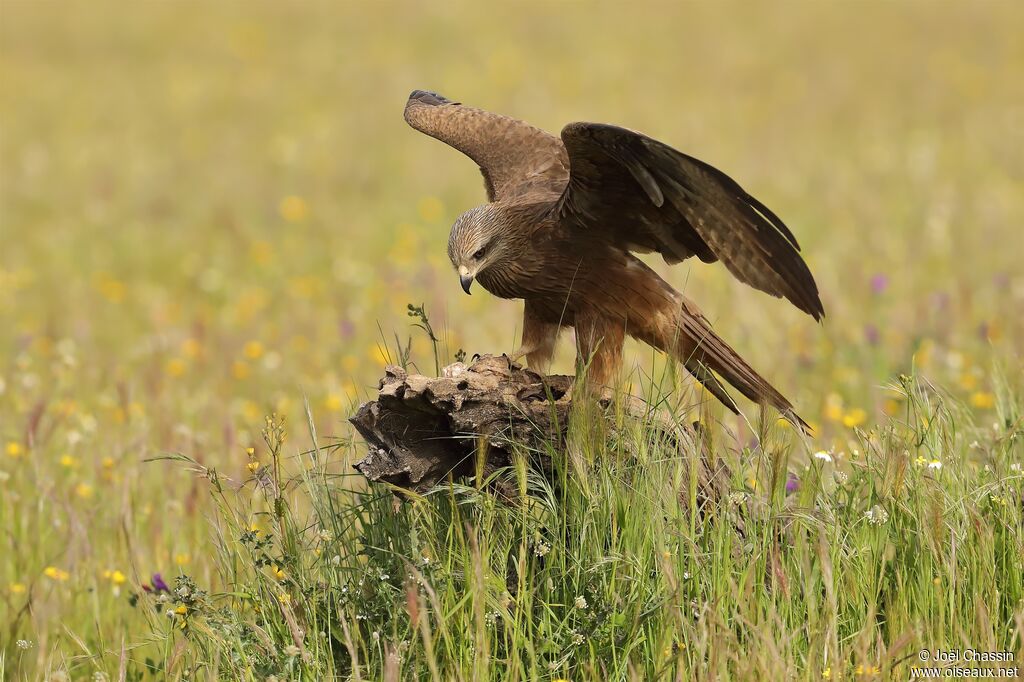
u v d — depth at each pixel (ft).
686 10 285.02
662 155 45.11
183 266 116.16
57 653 48.49
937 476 43.80
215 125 190.19
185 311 101.14
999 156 150.41
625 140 45.47
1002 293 87.86
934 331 77.71
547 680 38.88
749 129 171.73
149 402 71.51
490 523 40.37
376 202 141.49
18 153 169.68
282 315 94.22
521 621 39.88
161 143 178.40
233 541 44.65
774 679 36.52
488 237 52.21
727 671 37.58
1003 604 41.34
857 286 93.71
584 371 42.96
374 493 44.11
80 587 51.34
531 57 236.63
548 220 52.31
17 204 143.64
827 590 38.70
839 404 66.18
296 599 41.39
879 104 187.83
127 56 244.83
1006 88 195.11
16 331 92.99
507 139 60.85
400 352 45.52
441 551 41.86
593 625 39.37
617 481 41.24
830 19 266.57
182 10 291.99
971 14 261.65
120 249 124.26
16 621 49.55
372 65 234.17
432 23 275.39
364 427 43.11
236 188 150.00
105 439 63.00
